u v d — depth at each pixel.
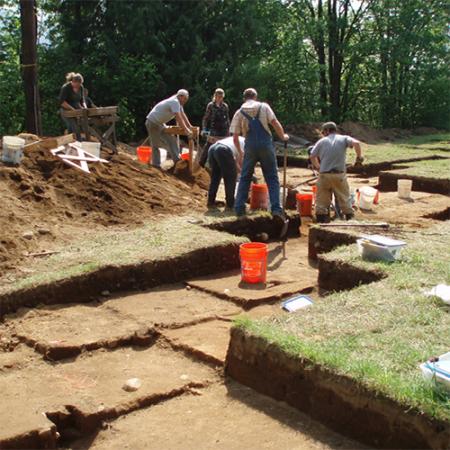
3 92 20.41
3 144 8.73
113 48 21.20
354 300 5.32
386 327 4.75
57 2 22.09
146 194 9.35
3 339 5.37
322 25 28.14
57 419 4.21
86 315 5.92
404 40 29.95
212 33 22.89
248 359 4.62
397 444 3.65
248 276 6.92
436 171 13.80
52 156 9.30
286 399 4.35
